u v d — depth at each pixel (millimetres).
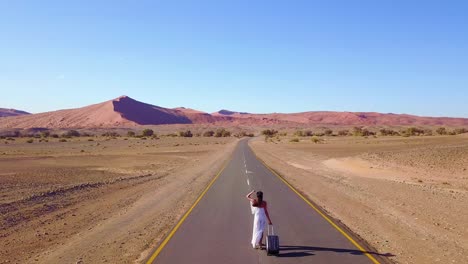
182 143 98375
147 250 12023
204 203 20406
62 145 85000
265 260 10734
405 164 39594
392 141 76688
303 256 11094
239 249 11844
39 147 77125
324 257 10992
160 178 32438
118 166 42188
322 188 26281
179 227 14891
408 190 24859
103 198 22438
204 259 10852
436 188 26422
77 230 15047
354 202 20641
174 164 45344
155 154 60250
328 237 13266
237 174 35094
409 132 117188
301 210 18219
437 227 14836
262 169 39844
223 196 22781
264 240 12820
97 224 16016
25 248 12648
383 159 43438
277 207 19031
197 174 35312
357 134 127000
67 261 11133
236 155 60844
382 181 29922
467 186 27766
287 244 12406
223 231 14211
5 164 42312
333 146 74125
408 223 15516
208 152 67062
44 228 15375
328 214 17391
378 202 20484
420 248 12031
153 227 15227
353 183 28953
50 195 22688
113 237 13781
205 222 15773
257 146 86688
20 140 108062
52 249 12477
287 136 147875
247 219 16328
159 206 19875
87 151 65875
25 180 29312
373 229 14602
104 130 175375
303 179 31562
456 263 10633
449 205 19469
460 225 15156
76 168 39281
